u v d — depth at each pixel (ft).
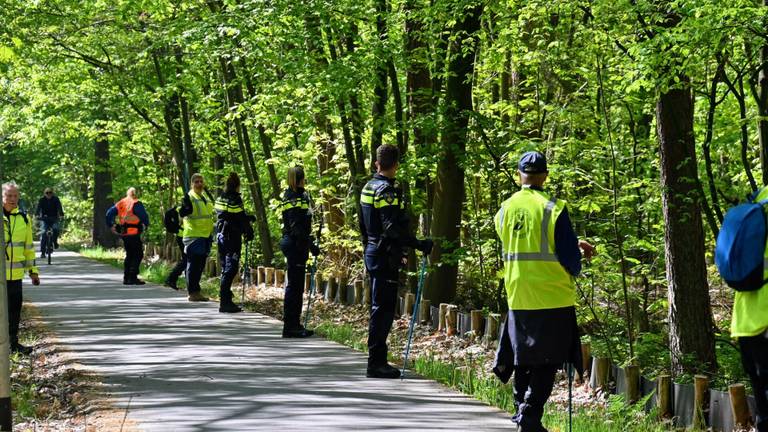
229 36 59.41
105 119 108.88
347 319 56.65
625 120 51.31
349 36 57.62
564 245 24.57
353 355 41.50
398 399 31.89
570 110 48.88
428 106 56.18
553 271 24.71
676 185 42.55
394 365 39.68
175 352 41.96
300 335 47.26
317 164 74.28
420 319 52.21
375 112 58.54
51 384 34.99
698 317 42.70
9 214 42.65
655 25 40.40
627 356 47.78
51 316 55.47
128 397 31.91
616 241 49.98
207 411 29.48
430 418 28.84
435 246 55.52
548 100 57.47
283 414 29.04
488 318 45.65
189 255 63.98
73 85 95.30
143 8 76.23
